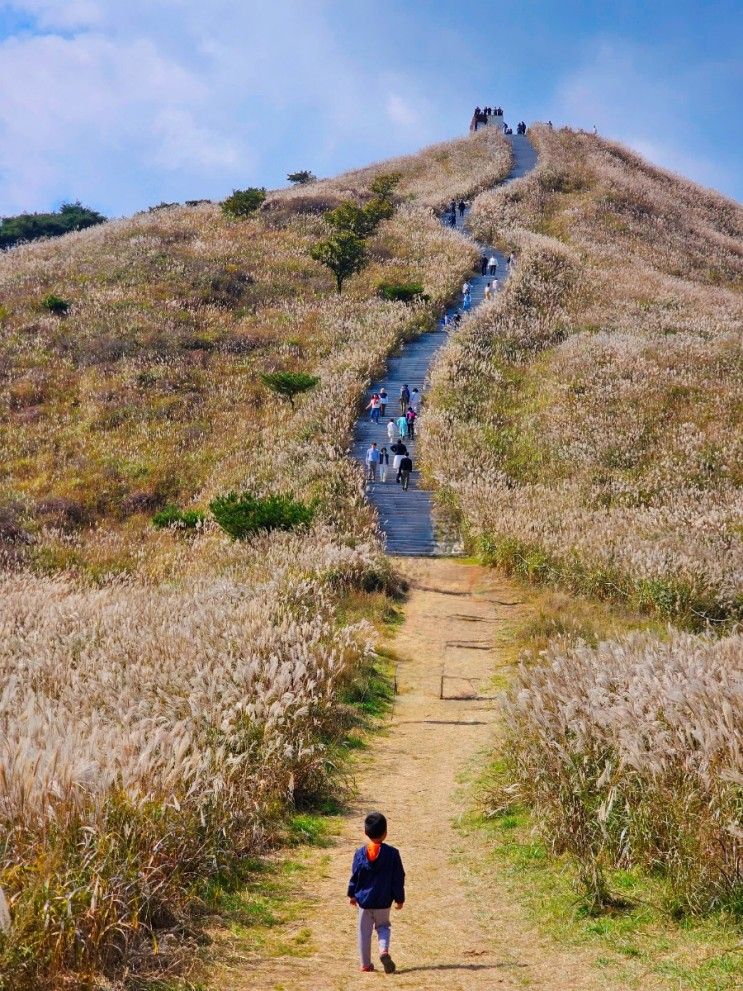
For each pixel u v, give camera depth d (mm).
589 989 5109
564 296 49719
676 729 6973
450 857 7891
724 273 63156
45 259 59719
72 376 41500
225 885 6953
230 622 13297
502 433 33219
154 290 51625
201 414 37938
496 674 14875
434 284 53375
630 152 97500
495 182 79750
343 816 9133
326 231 65562
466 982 5332
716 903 5902
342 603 18484
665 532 21781
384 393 36469
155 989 5094
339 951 5953
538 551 21281
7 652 12570
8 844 5531
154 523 28438
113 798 6137
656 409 32938
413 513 27859
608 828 7066
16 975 4664
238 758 7992
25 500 30656
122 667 11336
